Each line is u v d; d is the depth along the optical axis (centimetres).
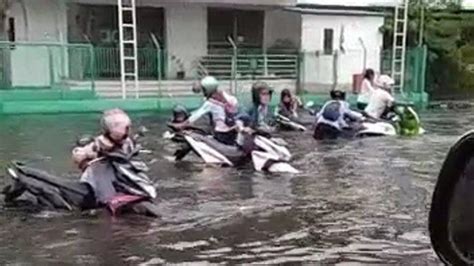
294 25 2672
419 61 2520
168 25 2466
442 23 3130
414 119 1580
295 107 1623
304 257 607
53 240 650
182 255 608
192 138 1114
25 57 2058
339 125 1462
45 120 1773
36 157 1160
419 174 1040
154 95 2189
